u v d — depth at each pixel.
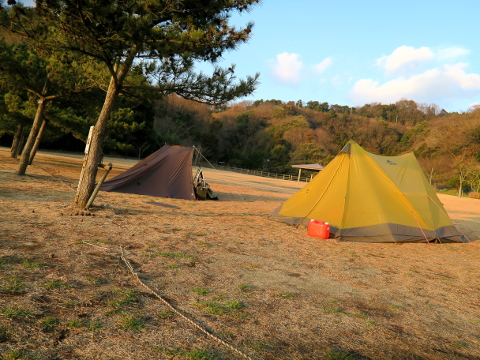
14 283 3.30
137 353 2.43
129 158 48.75
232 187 21.50
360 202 8.82
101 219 6.91
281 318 3.32
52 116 14.77
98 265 4.18
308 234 8.24
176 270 4.39
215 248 5.82
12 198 7.89
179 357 2.44
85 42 6.55
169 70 7.89
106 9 5.68
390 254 7.11
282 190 25.00
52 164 19.59
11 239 4.73
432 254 7.57
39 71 11.98
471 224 14.64
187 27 6.59
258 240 6.97
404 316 3.78
